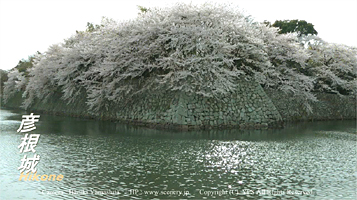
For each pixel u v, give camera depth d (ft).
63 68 85.56
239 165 31.83
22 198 22.84
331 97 89.97
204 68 60.64
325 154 38.14
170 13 66.23
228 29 67.05
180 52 60.59
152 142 43.83
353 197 23.39
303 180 27.30
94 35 84.53
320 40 92.27
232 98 64.18
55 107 98.84
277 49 80.74
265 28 81.46
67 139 46.29
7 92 154.30
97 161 32.81
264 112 65.98
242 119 63.36
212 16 65.10
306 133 56.70
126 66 68.74
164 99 63.05
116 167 30.53
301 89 79.30
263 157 35.68
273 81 76.43
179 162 32.53
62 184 25.75
